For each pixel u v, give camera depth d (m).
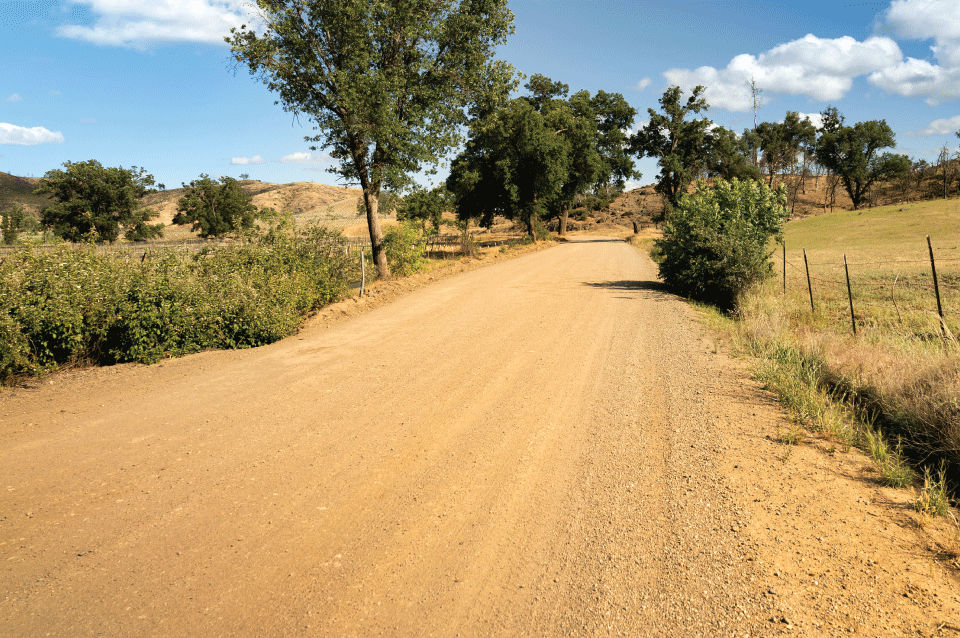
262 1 15.31
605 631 2.85
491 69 19.31
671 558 3.48
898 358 7.17
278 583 3.28
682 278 15.70
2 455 5.16
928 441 5.30
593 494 4.37
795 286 17.62
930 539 3.60
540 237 50.66
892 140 89.56
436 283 19.03
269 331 10.11
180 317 9.24
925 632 2.75
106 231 67.62
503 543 3.70
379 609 3.05
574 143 49.75
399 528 3.90
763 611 2.96
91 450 5.29
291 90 16.94
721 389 7.00
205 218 81.62
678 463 4.89
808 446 5.18
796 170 103.12
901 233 38.09
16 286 7.87
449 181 45.00
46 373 7.95
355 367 8.37
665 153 63.03
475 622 2.94
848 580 3.19
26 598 3.14
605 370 8.08
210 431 5.78
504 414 6.28
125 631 2.87
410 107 17.73
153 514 4.09
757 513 3.98
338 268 14.84
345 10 15.53
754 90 61.41
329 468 4.89
